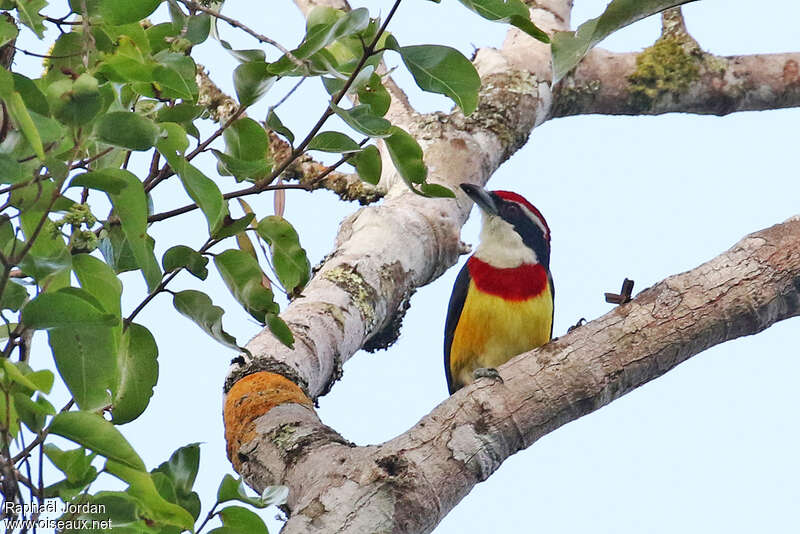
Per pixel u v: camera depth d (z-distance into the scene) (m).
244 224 7.50
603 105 15.78
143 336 7.37
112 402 7.27
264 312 7.77
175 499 6.70
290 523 8.38
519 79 15.23
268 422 9.84
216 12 7.77
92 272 6.75
